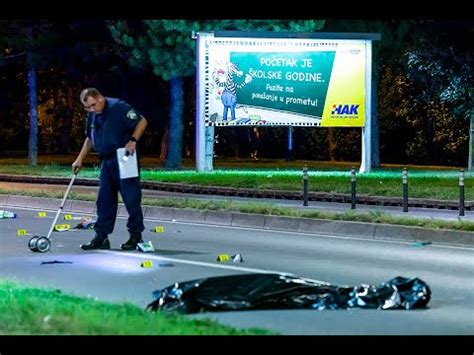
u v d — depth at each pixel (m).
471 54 121.81
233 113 116.81
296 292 32.50
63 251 46.78
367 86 119.19
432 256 46.69
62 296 30.80
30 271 40.38
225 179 97.44
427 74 125.81
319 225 57.47
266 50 117.19
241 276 32.44
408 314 31.84
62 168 129.88
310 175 107.62
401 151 164.38
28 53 136.62
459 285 38.22
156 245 49.94
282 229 58.84
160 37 122.62
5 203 77.94
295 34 117.00
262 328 28.39
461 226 52.72
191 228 59.19
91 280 38.19
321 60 118.25
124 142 46.62
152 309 30.56
